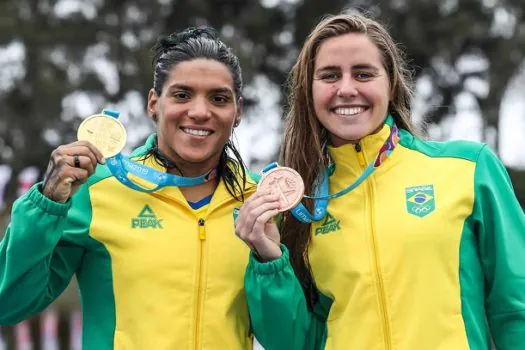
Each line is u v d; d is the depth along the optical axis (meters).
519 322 4.06
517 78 21.81
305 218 4.27
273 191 4.14
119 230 4.26
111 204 4.31
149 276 4.21
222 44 4.40
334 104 4.25
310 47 4.36
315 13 21.20
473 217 4.13
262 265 4.11
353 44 4.24
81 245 4.29
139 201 4.33
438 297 4.03
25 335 17.38
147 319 4.18
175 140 4.29
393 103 4.47
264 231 4.16
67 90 19.28
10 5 19.70
